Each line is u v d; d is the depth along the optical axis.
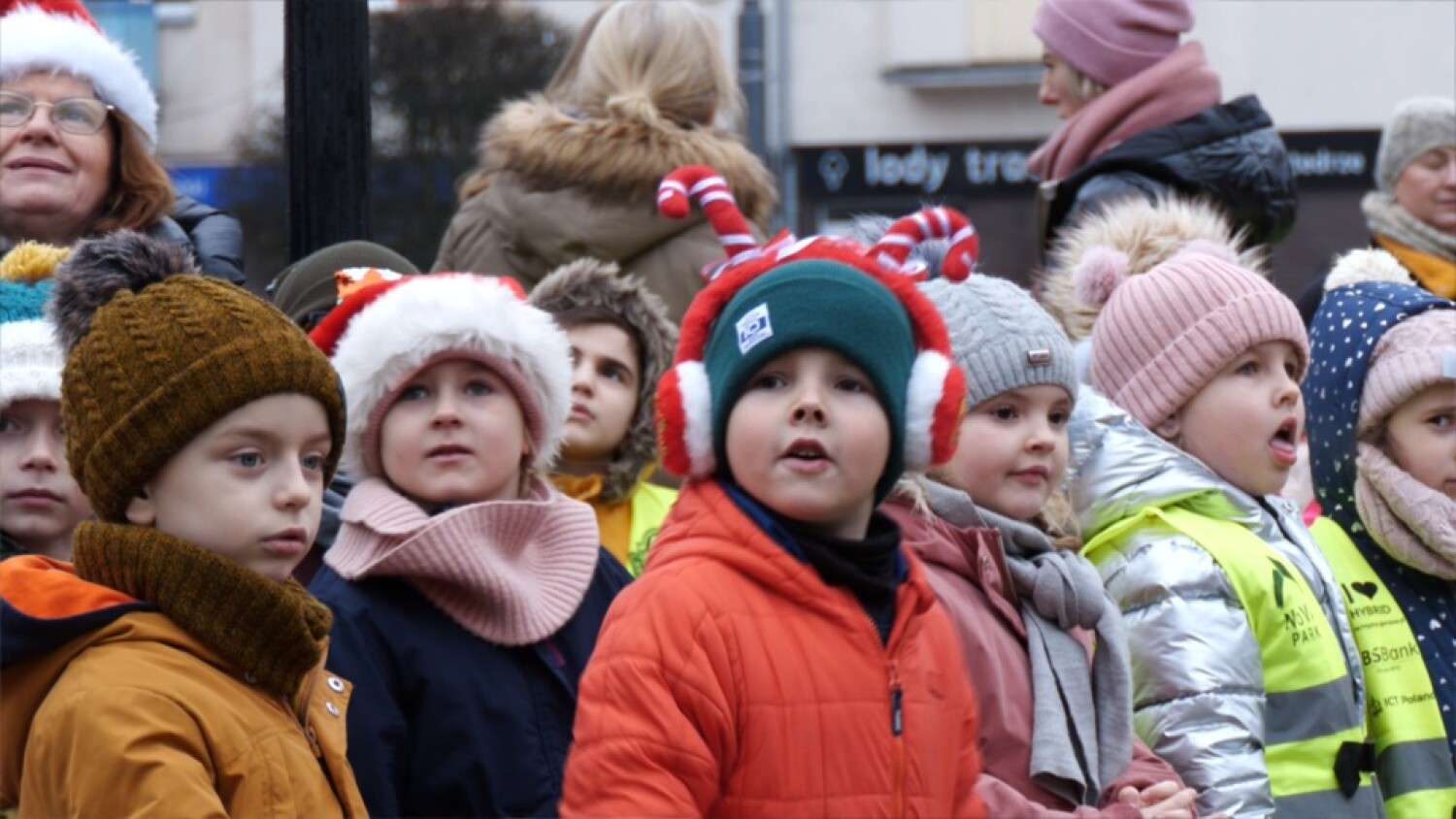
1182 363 4.62
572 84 6.09
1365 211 7.36
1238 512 4.50
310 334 4.30
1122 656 4.00
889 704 3.34
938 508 4.05
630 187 5.58
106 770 3.09
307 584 4.38
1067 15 6.62
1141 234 5.44
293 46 4.70
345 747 3.48
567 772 3.26
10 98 4.93
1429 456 4.95
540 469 4.12
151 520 3.33
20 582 3.26
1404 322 5.02
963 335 4.14
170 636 3.24
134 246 3.57
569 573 3.96
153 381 3.28
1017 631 3.94
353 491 3.94
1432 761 4.85
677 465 3.45
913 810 3.32
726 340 3.39
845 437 3.32
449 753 3.69
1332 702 4.32
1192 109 6.46
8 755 3.25
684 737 3.18
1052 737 3.79
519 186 5.73
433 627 3.78
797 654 3.28
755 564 3.30
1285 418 4.62
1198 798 4.09
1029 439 4.12
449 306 3.95
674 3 5.88
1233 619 4.23
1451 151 7.13
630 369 4.95
